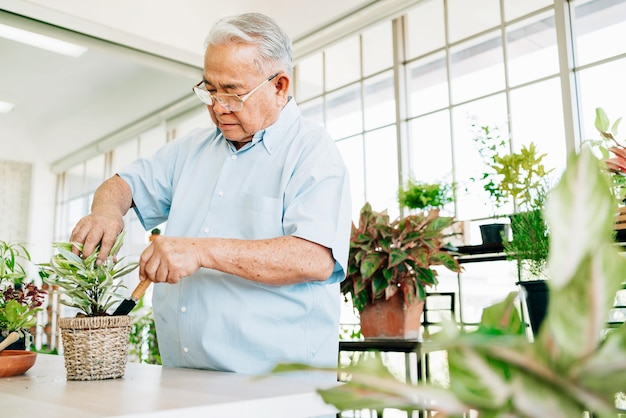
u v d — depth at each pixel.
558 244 0.23
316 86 4.11
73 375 0.99
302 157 1.28
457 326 0.24
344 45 3.97
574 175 0.24
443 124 3.47
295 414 0.78
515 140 3.10
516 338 0.23
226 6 3.49
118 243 1.12
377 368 0.27
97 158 6.11
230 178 1.36
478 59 3.35
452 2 3.48
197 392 0.81
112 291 1.08
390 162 3.66
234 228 1.30
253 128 1.31
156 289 1.38
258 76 1.25
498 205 2.74
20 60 4.53
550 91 3.01
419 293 2.33
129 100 5.08
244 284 1.20
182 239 1.04
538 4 3.12
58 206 6.23
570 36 2.94
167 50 3.60
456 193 3.22
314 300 1.22
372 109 3.80
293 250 1.09
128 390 0.84
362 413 2.54
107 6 3.22
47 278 1.09
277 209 1.25
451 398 0.25
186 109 4.81
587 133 2.88
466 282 3.05
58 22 3.27
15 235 5.98
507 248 2.10
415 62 3.65
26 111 5.61
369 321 2.41
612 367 0.22
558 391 0.23
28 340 1.48
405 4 3.23
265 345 1.19
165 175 1.52
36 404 0.73
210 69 1.24
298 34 3.63
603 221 0.23
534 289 1.81
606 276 0.22
